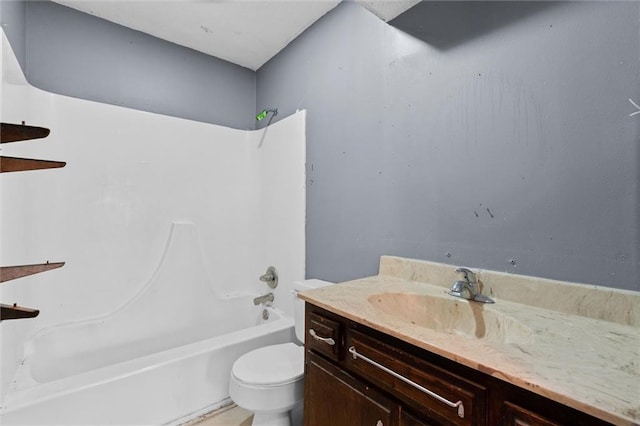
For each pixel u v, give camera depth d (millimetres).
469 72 1181
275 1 1784
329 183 1818
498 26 1103
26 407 1140
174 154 2229
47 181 1727
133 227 2051
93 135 1904
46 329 1709
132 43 2076
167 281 2127
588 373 586
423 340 745
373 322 867
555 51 971
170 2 1809
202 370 1567
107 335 1883
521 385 571
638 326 811
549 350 689
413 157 1373
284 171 2197
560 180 960
